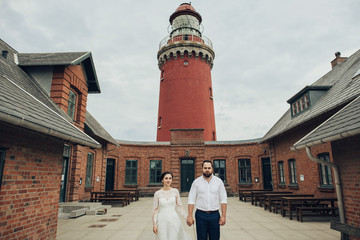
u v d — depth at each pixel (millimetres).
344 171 5090
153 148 19656
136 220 8664
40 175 4848
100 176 15414
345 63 13484
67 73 9383
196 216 3910
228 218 9047
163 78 23625
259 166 18562
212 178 4051
